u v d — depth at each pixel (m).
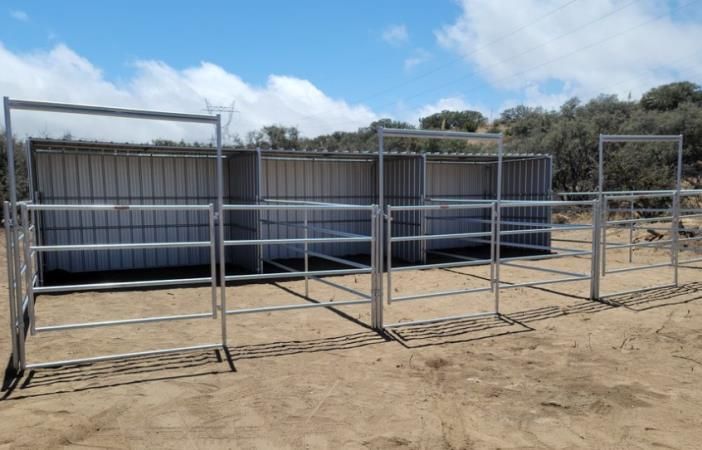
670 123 19.70
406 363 4.70
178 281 4.77
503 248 13.77
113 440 3.26
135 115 4.45
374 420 3.56
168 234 10.73
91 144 8.74
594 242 7.18
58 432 3.34
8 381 4.20
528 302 7.19
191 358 4.81
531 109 51.38
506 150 25.38
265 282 9.01
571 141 19.97
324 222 12.28
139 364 4.64
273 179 11.59
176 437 3.30
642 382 4.27
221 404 3.79
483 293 7.80
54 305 7.15
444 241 13.81
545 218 12.38
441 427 3.47
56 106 4.19
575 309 6.75
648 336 5.54
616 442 3.29
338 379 4.30
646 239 13.38
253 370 4.50
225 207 4.91
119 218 10.27
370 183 12.76
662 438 3.34
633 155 17.59
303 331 5.75
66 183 9.80
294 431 3.39
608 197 8.41
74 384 4.15
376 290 5.76
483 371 4.52
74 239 9.93
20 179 16.08
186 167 10.82
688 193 8.22
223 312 5.04
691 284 8.34
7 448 3.13
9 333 5.64
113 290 8.27
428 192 13.42
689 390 4.11
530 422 3.56
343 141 33.47
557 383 4.25
